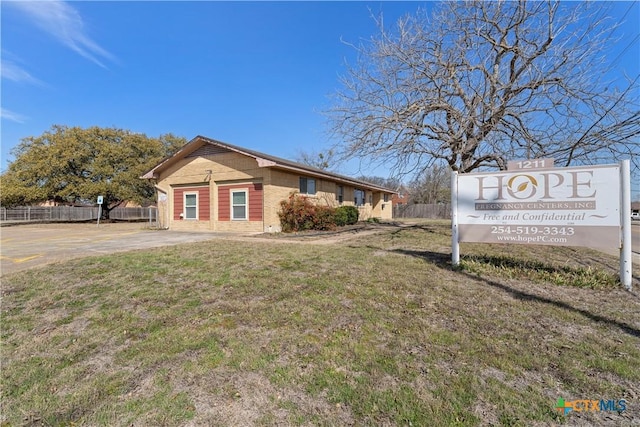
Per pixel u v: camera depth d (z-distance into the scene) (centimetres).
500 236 536
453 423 181
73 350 283
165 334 309
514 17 917
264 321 332
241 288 448
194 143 1466
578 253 740
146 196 2805
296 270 545
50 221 2825
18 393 221
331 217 1453
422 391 210
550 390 211
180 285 468
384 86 1014
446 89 1027
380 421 184
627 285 438
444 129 1105
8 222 2617
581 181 480
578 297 398
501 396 204
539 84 880
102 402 209
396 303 378
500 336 288
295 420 186
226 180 1427
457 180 568
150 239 1087
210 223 1470
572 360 246
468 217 559
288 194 1412
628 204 447
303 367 243
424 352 262
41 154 2427
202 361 256
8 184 2370
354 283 462
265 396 210
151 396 213
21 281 497
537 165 538
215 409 198
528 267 554
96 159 2525
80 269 565
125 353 275
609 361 244
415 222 2141
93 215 3328
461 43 963
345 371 236
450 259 634
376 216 2639
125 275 524
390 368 239
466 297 397
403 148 1036
